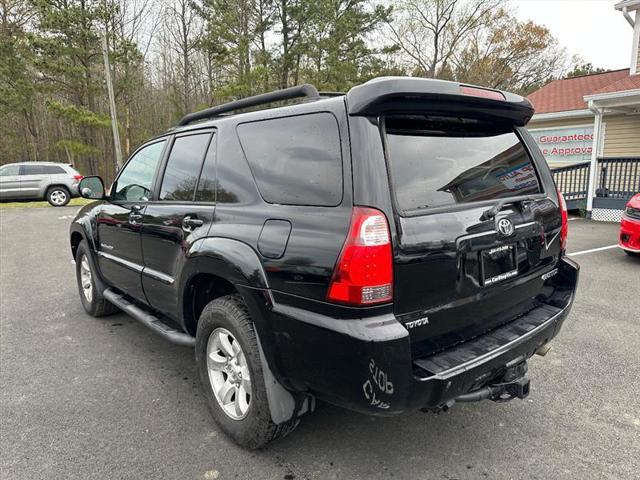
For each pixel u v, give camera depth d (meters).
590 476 2.24
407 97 1.93
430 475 2.26
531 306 2.64
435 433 2.62
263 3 24.97
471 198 2.22
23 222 12.41
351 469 2.31
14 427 2.68
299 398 2.28
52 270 6.90
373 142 1.90
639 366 3.44
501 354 2.12
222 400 2.57
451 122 2.29
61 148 26.94
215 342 2.61
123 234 3.61
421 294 1.94
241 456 2.41
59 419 2.77
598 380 3.22
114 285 4.02
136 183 3.63
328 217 1.92
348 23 23.58
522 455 2.41
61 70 22.28
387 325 1.82
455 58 33.34
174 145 3.20
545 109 15.11
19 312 4.85
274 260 2.09
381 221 1.82
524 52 34.03
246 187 2.41
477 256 2.16
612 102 11.08
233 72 25.36
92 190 3.89
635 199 6.62
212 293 2.89
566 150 14.74
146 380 3.29
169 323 3.35
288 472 2.29
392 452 2.45
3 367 3.50
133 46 24.22
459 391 1.99
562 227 2.80
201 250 2.50
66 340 4.04
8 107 25.41
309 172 2.07
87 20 23.00
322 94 2.42
